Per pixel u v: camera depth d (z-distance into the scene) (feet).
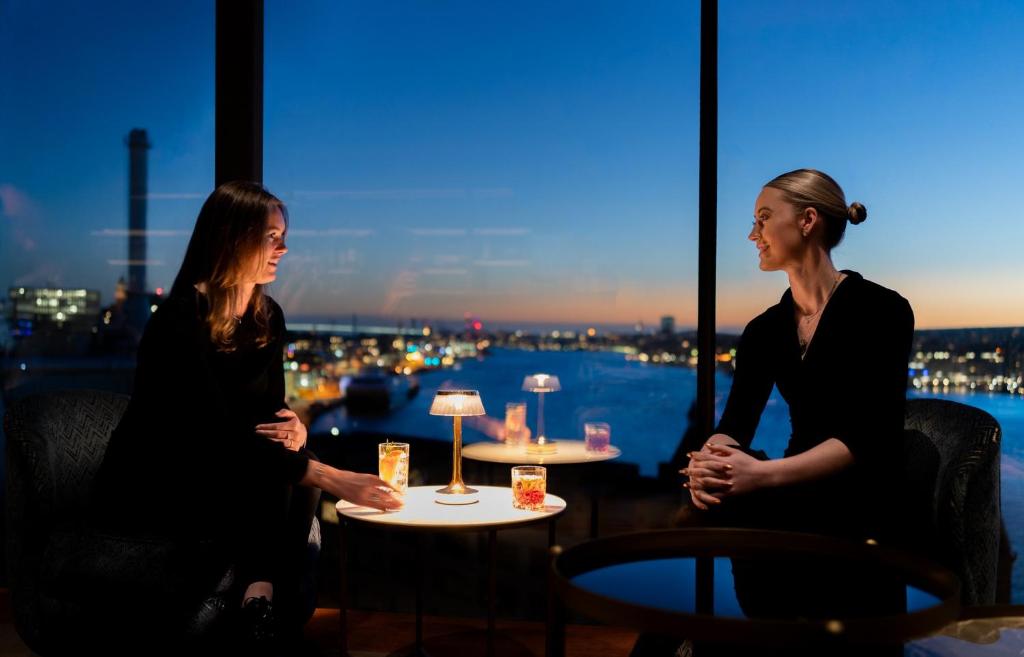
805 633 3.55
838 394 6.29
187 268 7.02
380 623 9.19
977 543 6.19
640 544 5.09
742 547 5.04
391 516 7.08
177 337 6.62
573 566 4.65
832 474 6.02
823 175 6.75
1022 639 5.02
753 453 6.71
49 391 7.58
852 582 4.45
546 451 9.37
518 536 9.93
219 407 6.65
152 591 6.22
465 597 9.91
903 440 6.09
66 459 7.19
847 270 6.77
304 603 7.10
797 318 6.85
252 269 6.91
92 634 6.31
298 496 7.14
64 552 6.49
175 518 6.53
